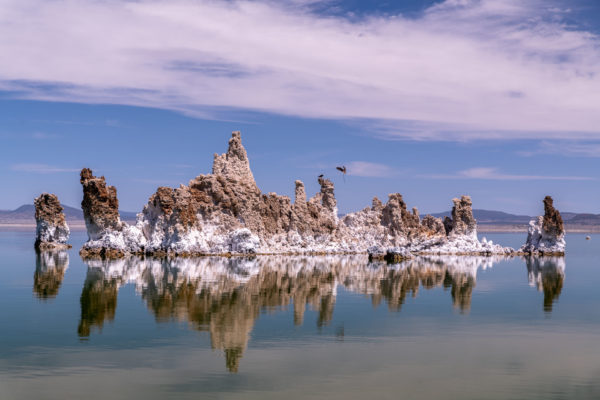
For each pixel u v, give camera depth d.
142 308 61.06
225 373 38.88
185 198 131.38
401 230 177.50
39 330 50.19
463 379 38.16
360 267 115.38
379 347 46.00
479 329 53.00
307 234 160.38
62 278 86.06
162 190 135.00
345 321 56.03
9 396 34.22
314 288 79.56
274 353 43.81
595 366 41.25
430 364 41.41
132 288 75.69
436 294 75.56
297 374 38.81
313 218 165.75
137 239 132.38
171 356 42.56
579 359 42.94
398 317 58.47
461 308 64.38
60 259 119.44
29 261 114.31
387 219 180.12
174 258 124.88
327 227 167.62
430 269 113.12
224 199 139.25
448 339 48.94
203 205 136.62
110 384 36.50
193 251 129.75
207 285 79.56
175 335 48.88
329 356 43.22
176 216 130.00
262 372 39.19
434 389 36.22
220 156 148.50
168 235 130.75
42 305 62.47
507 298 72.44
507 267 120.44
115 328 51.25
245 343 46.69
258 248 143.38
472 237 173.00
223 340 47.38
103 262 113.00
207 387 36.22
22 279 84.44
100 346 45.06
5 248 158.38
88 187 127.44
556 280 94.56
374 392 35.62
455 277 97.88
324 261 130.12
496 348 45.97
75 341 46.44
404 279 93.56
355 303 67.00
